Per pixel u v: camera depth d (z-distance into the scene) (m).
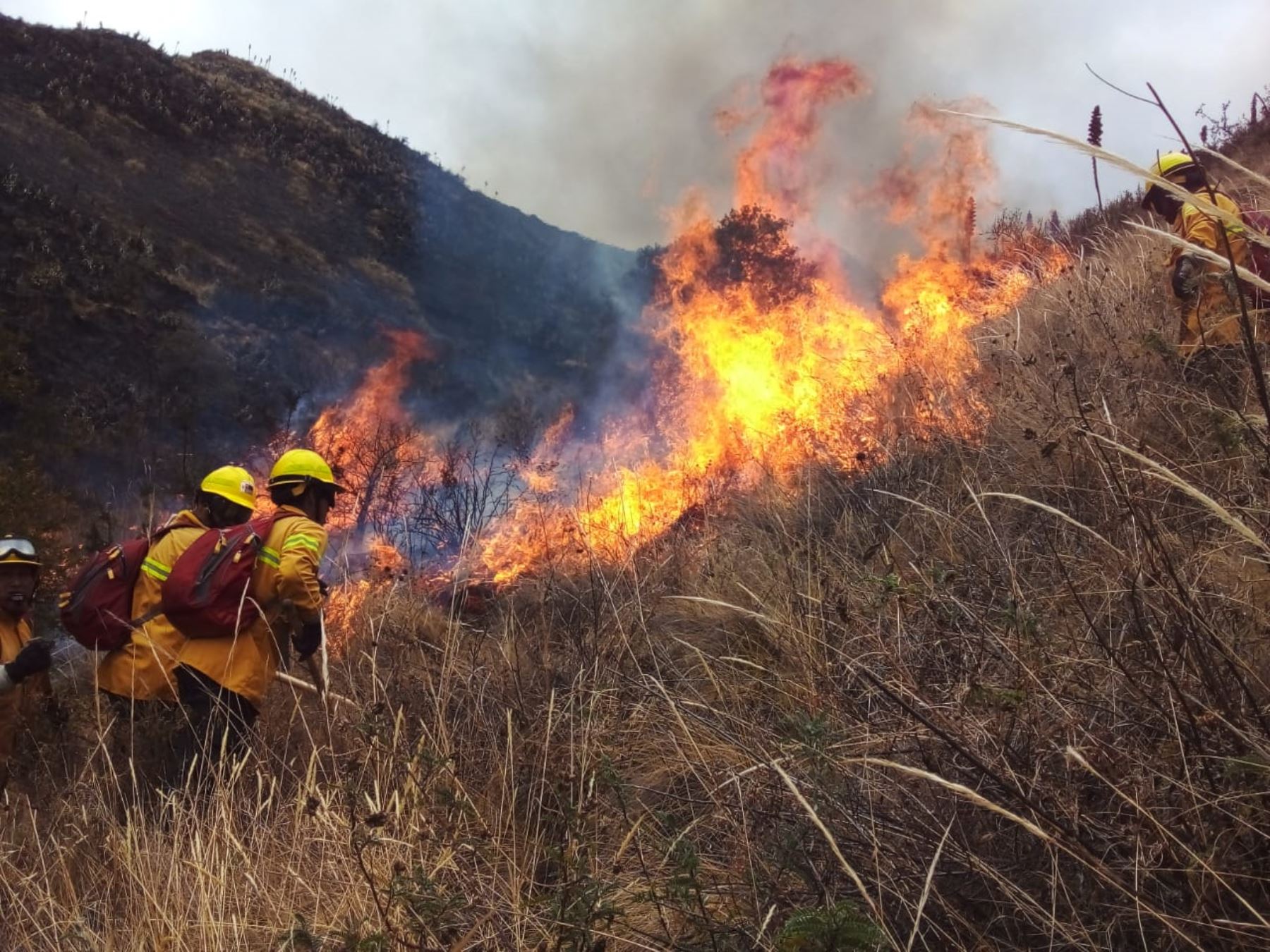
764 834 2.26
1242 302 1.60
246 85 64.12
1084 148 1.43
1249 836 1.69
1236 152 10.01
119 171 43.28
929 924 1.87
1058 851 1.85
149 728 3.13
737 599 3.84
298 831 2.52
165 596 3.42
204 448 22.39
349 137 63.91
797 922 1.57
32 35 51.16
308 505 4.07
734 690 3.04
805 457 5.51
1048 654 2.20
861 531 4.06
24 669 3.53
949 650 2.62
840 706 2.58
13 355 21.56
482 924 2.16
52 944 2.25
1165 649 2.03
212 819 2.64
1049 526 3.06
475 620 4.61
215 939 2.15
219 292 36.56
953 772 2.06
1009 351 5.05
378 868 2.34
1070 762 1.93
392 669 3.62
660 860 2.39
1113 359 4.20
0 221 31.62
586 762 2.70
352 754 2.96
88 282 30.97
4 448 18.52
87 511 9.28
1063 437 3.35
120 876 2.51
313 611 3.58
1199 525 2.69
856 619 2.82
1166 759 1.87
